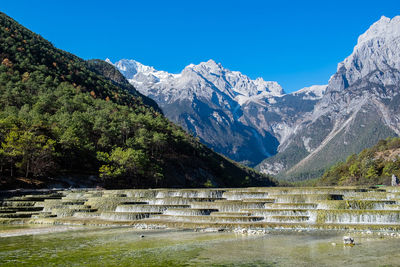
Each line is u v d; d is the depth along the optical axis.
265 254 34.34
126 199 79.25
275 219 56.06
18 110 142.75
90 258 33.91
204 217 58.88
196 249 37.47
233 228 52.28
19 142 102.69
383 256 32.25
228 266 30.17
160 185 163.62
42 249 38.56
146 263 31.62
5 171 104.88
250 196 78.56
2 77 175.88
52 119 136.38
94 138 155.25
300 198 67.44
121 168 131.50
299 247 37.44
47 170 113.38
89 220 62.91
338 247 36.84
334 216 53.81
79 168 133.75
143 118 189.75
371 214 51.97
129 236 47.00
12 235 49.25
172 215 63.09
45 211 74.00
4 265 31.48
